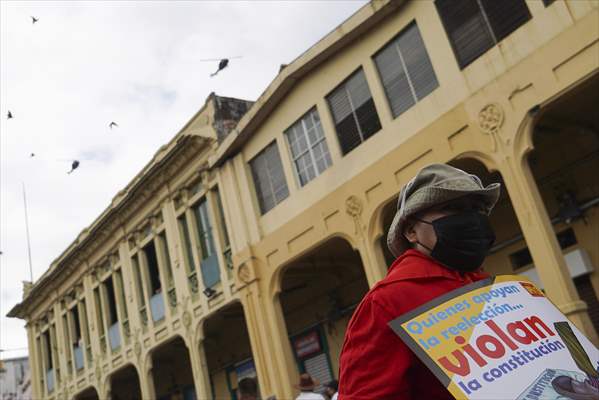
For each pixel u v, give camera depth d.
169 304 17.64
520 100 9.18
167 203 17.73
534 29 9.09
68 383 23.69
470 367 1.49
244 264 14.28
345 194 12.02
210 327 17.88
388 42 11.48
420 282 1.70
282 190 13.78
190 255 17.03
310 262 14.19
